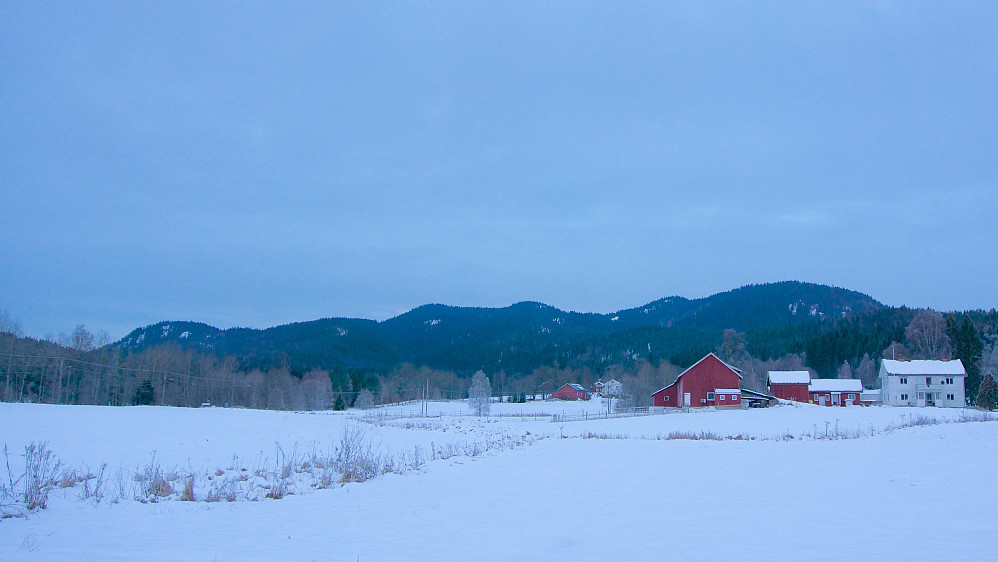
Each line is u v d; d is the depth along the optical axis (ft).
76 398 208.23
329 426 115.75
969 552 25.49
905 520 33.42
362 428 116.26
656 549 27.35
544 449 83.35
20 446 64.44
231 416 123.24
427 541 30.17
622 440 96.94
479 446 87.20
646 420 155.12
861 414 157.07
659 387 327.47
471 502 43.24
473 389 258.37
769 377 263.08
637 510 39.04
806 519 34.32
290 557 26.50
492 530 33.01
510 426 139.74
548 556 26.45
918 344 335.47
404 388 384.68
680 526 33.22
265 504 43.06
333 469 59.47
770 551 26.35
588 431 120.78
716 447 82.53
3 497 41.42
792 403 216.54
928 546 26.78
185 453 67.21
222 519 36.99
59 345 215.10
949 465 58.54
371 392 342.85
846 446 80.33
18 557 25.91
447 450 80.89
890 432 101.24
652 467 62.59
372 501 44.09
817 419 143.13
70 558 25.77
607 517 36.65
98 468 54.90
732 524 33.37
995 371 281.95
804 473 55.47
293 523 35.50
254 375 304.30
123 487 47.26
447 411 261.24
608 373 494.59
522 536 31.27
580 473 58.95
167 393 238.27
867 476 52.37
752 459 67.72
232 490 46.52
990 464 58.80
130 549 27.91
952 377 239.30
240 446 75.56
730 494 44.93
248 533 32.35
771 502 40.88
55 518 36.52
